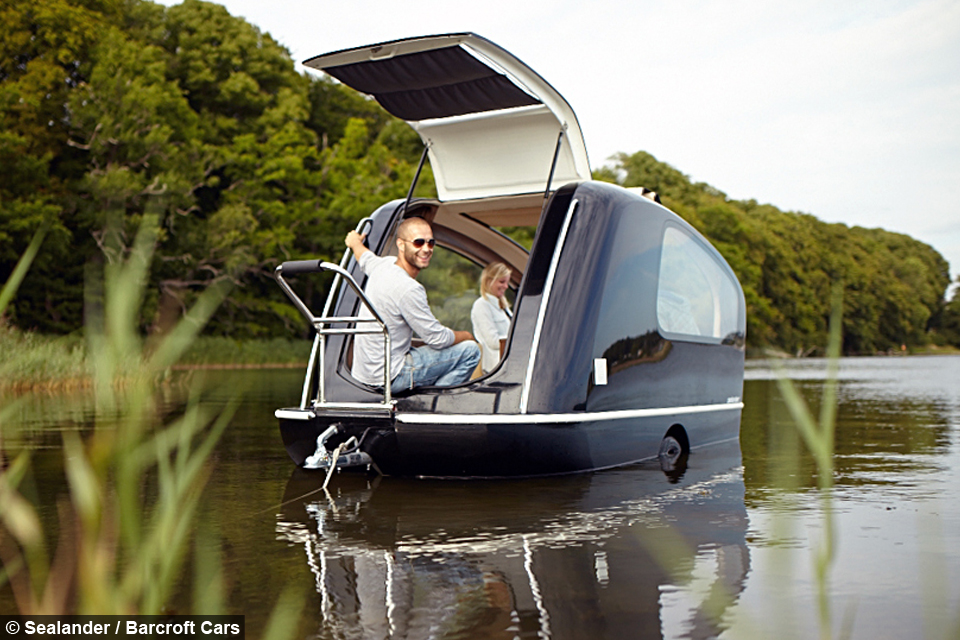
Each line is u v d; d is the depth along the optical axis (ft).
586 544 8.27
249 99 122.93
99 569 3.57
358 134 129.59
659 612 6.02
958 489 11.71
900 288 241.76
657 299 15.15
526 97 14.79
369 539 8.59
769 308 188.75
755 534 8.70
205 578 7.04
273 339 115.75
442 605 6.25
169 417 23.15
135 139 93.81
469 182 17.02
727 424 18.45
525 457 12.25
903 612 6.00
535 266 13.04
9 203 84.64
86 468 3.48
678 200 211.00
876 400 31.96
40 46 91.40
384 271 13.50
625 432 13.87
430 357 13.47
